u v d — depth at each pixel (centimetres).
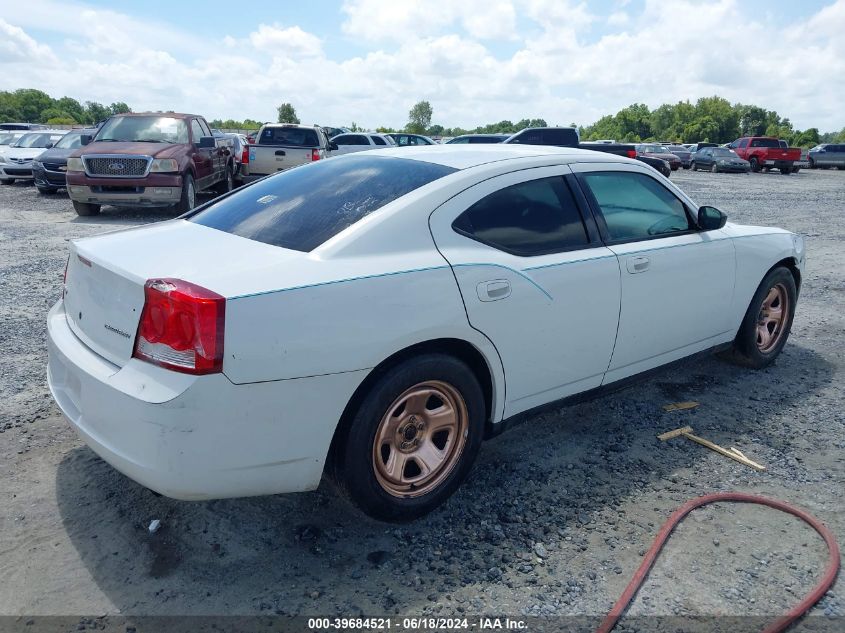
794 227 1287
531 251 336
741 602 259
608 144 2278
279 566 276
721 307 447
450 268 298
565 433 399
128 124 1312
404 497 300
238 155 1838
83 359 274
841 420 424
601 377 380
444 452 313
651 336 400
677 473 356
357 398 278
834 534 304
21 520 299
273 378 251
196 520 304
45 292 677
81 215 1238
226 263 269
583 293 349
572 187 365
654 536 301
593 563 282
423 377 291
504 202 334
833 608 257
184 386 238
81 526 296
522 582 269
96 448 266
